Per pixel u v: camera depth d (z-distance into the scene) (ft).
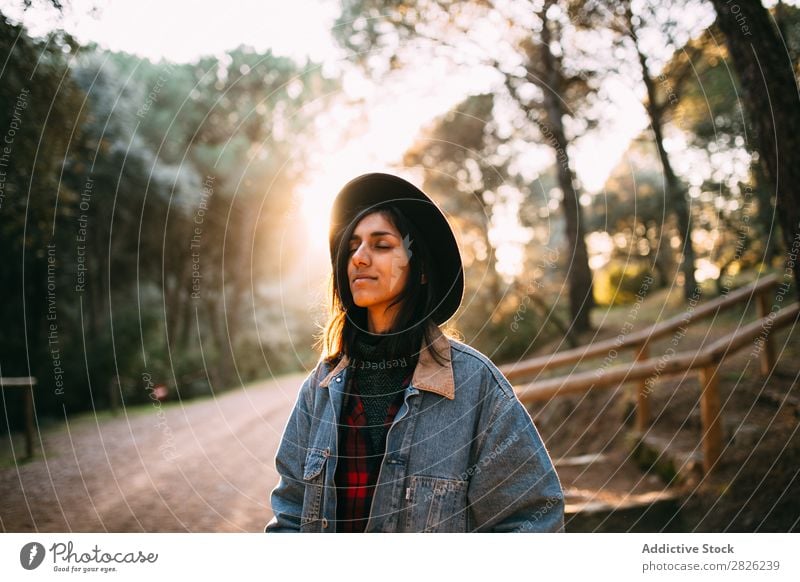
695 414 15.69
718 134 30.78
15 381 21.13
